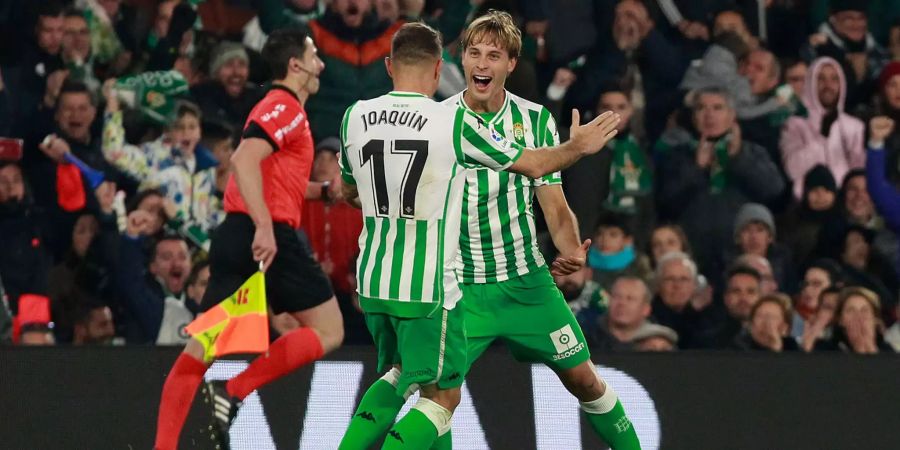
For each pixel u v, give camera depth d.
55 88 25.39
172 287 24.25
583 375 17.66
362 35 25.67
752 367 19.66
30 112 25.47
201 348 17.17
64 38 25.78
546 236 25.30
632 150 26.47
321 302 17.95
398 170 15.72
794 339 24.47
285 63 17.73
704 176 26.67
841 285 25.53
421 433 16.16
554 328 17.42
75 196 24.25
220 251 17.50
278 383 19.05
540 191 17.36
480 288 17.31
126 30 26.16
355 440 16.70
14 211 24.28
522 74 24.44
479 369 19.31
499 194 17.09
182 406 17.17
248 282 17.31
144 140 25.16
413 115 15.76
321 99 25.66
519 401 19.22
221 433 17.11
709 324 24.83
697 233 26.38
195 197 24.98
